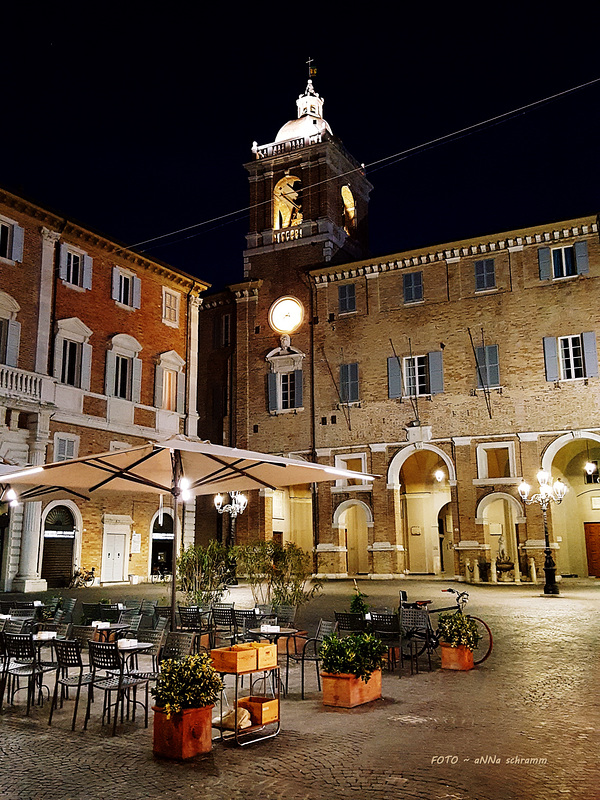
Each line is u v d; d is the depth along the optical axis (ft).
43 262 102.27
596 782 22.59
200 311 153.79
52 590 95.40
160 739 26.16
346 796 21.75
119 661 30.12
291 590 58.80
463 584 107.96
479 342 121.39
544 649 48.06
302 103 160.25
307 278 139.03
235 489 46.34
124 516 111.75
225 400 145.28
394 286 129.90
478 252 123.54
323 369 134.00
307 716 31.32
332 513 129.39
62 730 29.81
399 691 35.99
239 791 22.36
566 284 116.57
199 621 47.93
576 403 113.19
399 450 125.08
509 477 116.37
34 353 99.50
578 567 124.67
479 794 21.74
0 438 93.56
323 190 141.49
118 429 110.93
